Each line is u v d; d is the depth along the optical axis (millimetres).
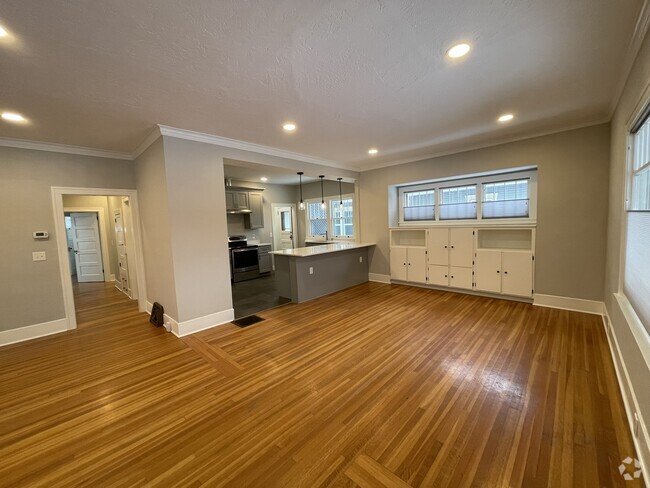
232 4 1465
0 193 3432
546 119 3387
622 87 2459
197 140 3562
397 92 2551
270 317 4059
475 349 2867
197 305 3627
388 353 2848
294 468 1562
